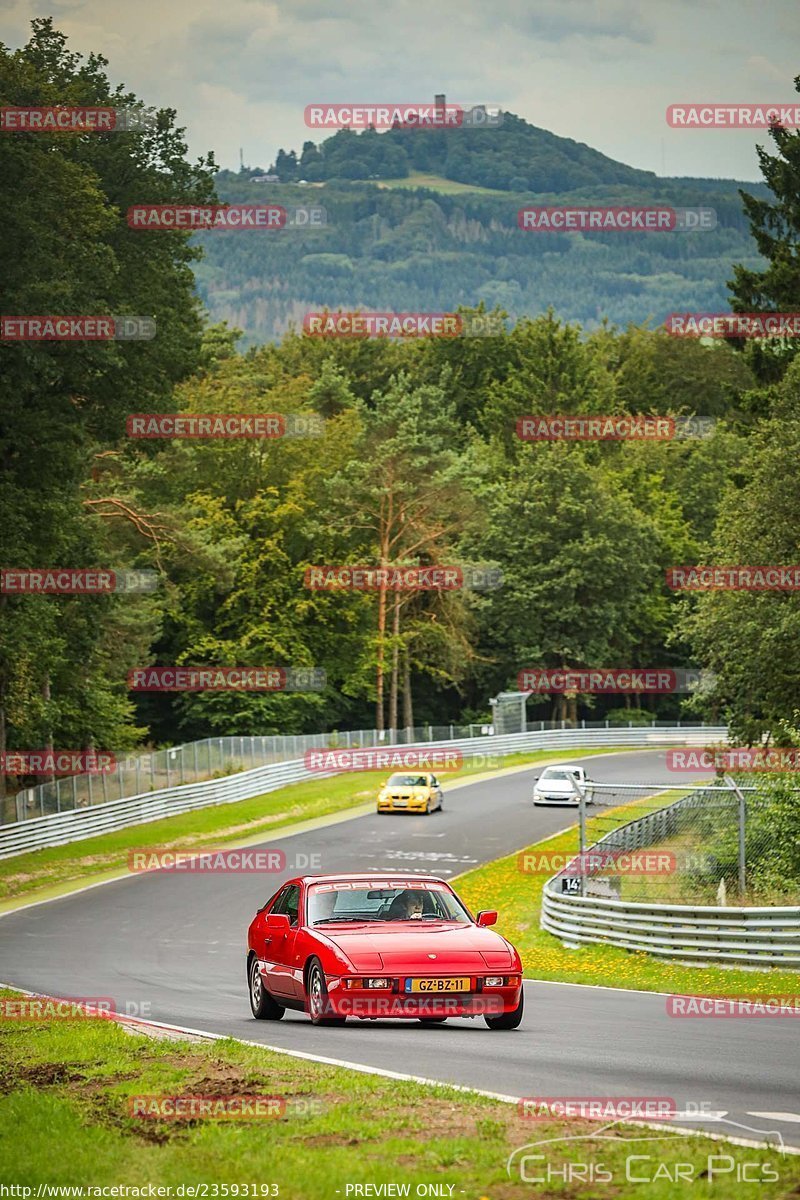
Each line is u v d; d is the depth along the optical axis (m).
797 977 59.28
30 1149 24.80
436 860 122.06
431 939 41.06
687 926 67.38
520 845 129.38
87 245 110.00
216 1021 45.69
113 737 186.12
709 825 86.25
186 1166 22.83
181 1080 31.14
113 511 183.25
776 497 109.06
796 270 136.25
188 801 155.50
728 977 59.88
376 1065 32.94
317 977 40.81
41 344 106.88
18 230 103.94
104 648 176.12
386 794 155.25
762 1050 36.28
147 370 119.56
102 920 92.25
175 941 81.56
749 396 133.25
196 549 187.25
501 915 93.06
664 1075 31.67
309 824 148.88
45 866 119.62
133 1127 26.19
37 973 66.19
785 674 108.25
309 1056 34.31
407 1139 24.17
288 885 46.44
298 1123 25.86
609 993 55.22
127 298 119.19
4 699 135.25
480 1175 21.72
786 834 73.56
